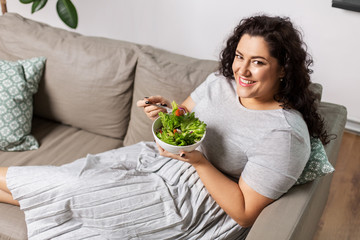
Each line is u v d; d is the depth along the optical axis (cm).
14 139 162
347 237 178
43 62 171
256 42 105
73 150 170
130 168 137
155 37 245
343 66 215
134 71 166
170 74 157
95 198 123
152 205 124
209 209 124
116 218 122
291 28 106
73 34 177
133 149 149
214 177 117
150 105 134
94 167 133
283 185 109
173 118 114
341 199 197
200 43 236
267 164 111
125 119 175
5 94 161
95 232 125
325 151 127
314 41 214
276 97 117
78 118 177
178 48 245
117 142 178
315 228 166
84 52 168
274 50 104
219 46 231
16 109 162
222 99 129
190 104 146
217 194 116
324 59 218
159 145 115
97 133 180
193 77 155
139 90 164
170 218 122
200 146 131
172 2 225
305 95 115
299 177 117
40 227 125
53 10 261
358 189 204
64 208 123
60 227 125
